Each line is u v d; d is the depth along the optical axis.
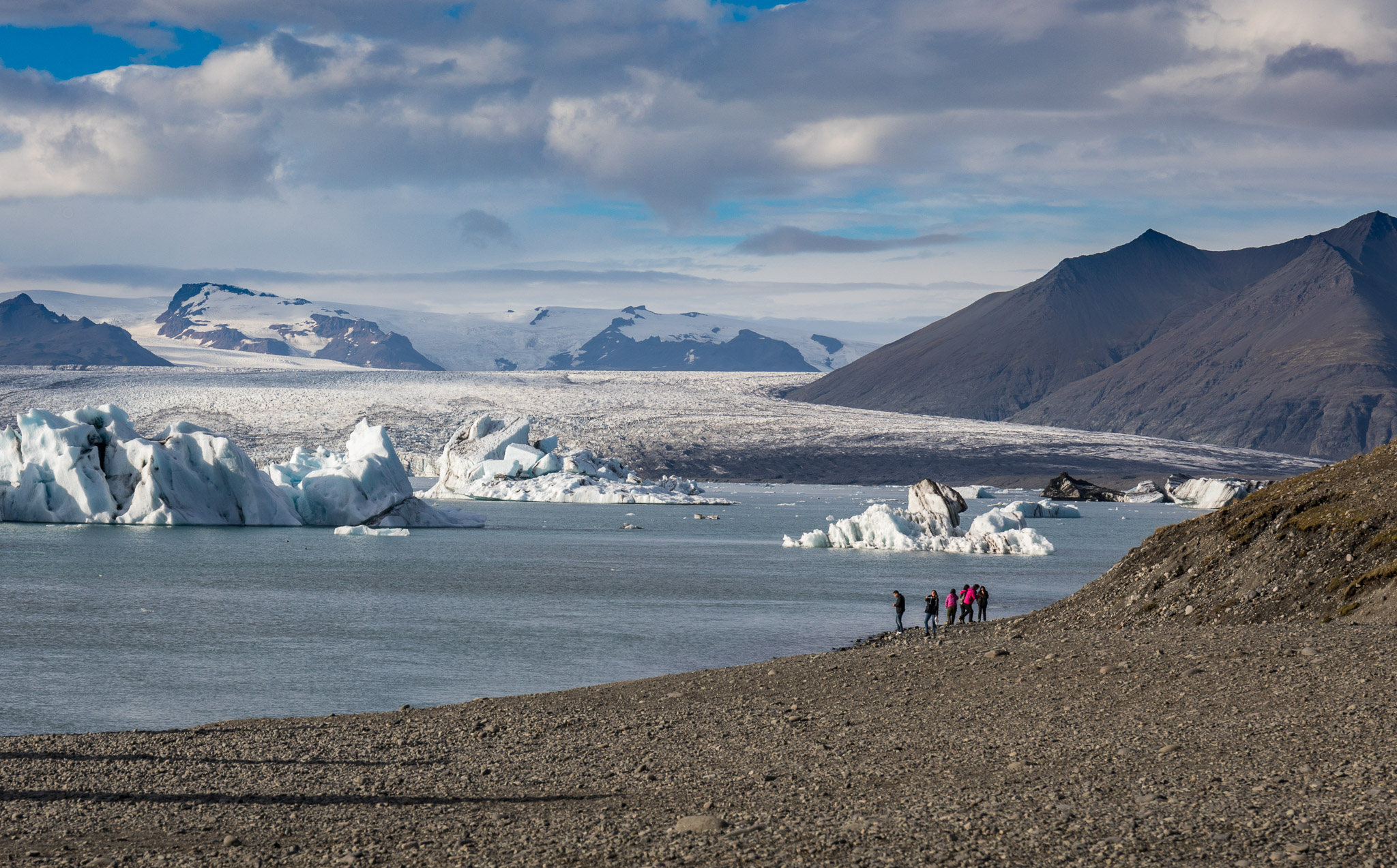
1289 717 18.78
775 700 26.33
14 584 62.81
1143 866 10.94
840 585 67.00
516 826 15.12
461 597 59.97
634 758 20.45
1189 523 43.59
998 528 95.88
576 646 43.59
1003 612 55.09
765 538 110.81
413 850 13.98
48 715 31.12
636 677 37.28
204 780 19.81
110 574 69.00
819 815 14.70
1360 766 14.89
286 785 19.17
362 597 59.81
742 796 16.52
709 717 24.61
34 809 17.59
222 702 33.00
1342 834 11.41
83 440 108.31
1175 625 36.59
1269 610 34.66
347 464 120.12
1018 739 19.39
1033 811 13.82
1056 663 26.64
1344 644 25.11
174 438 110.25
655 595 61.47
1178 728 18.95
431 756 21.58
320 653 41.88
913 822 13.62
